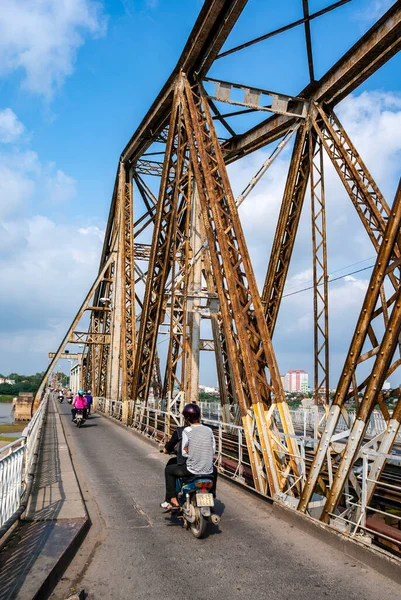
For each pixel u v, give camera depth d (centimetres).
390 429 576
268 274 1325
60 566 470
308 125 1261
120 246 2584
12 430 5872
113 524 644
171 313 1472
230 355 916
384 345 543
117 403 2519
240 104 1252
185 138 1455
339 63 1131
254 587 441
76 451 1364
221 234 988
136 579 460
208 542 569
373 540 650
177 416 1298
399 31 967
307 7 1067
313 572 476
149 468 1073
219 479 941
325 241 1259
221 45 1170
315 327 1283
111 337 2894
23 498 691
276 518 673
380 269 575
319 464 623
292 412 2208
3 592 390
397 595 424
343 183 1145
